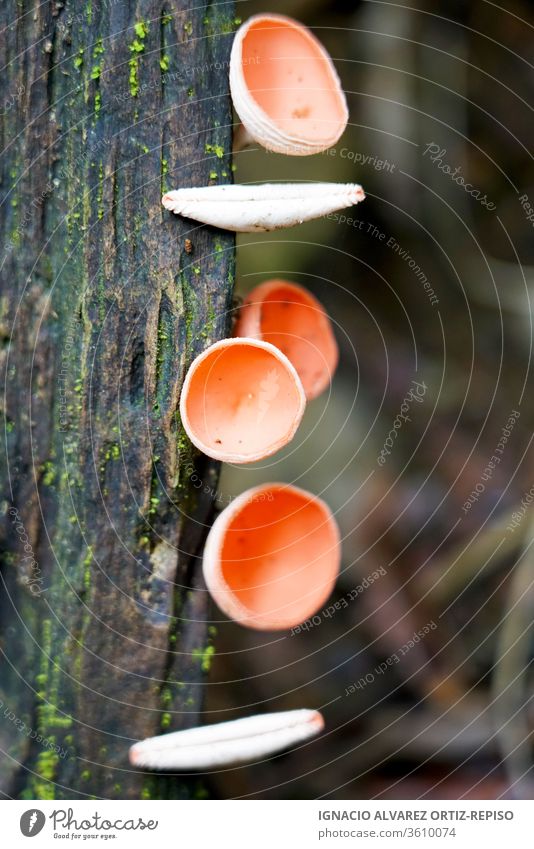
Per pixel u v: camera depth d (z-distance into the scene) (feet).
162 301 1.08
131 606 1.13
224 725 1.11
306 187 1.07
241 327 1.14
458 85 1.62
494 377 1.64
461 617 1.44
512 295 1.64
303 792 1.32
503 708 1.33
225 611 1.12
